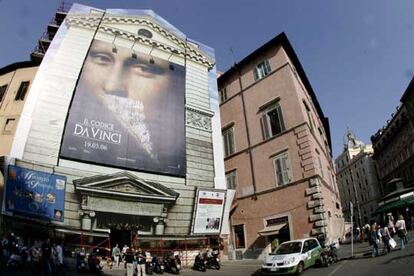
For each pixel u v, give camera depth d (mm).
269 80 29062
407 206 36406
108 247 20453
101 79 23844
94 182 20328
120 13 27516
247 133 29500
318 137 30625
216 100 29641
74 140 21062
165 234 22203
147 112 24766
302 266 16109
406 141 55750
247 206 27359
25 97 23547
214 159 26750
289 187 24734
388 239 18547
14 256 15117
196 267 20609
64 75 22578
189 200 24078
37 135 20047
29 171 18656
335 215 28203
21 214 17609
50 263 14977
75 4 25938
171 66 27922
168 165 24031
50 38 32500
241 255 26141
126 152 22672
